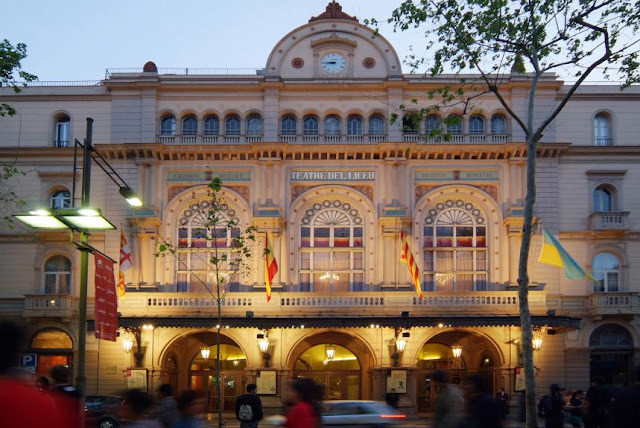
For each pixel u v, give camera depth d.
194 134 44.53
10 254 43.44
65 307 41.44
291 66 44.78
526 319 24.81
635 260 43.41
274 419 21.64
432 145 43.19
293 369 43.62
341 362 44.84
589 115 44.47
